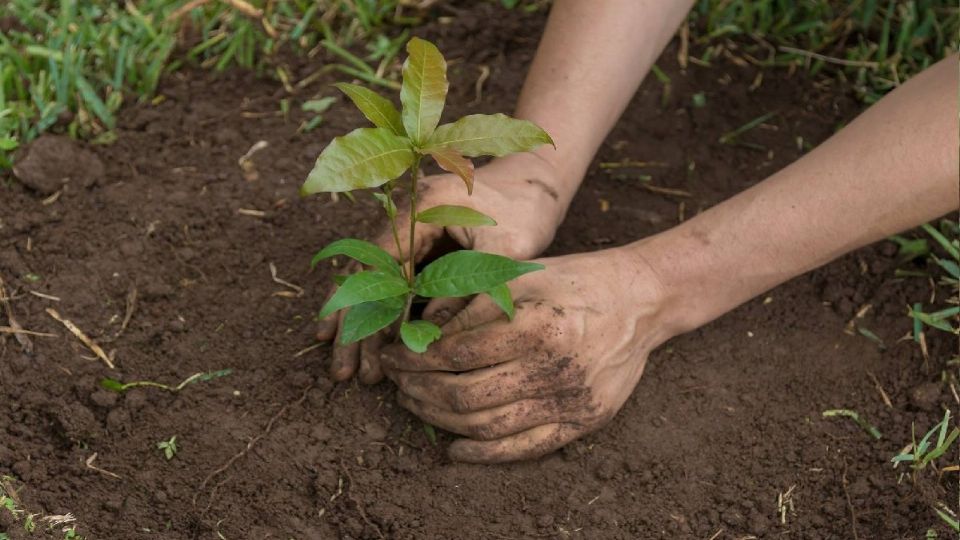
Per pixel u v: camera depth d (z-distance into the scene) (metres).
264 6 1.88
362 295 1.42
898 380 1.60
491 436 1.50
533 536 1.50
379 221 1.69
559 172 1.59
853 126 1.48
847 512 1.52
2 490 1.48
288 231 1.68
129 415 1.55
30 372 1.56
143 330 1.60
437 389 1.50
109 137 1.74
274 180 1.72
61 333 1.59
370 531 1.50
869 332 1.63
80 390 1.55
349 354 1.57
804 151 1.78
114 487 1.51
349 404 1.57
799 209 1.48
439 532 1.50
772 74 1.86
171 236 1.67
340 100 1.81
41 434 1.53
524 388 1.48
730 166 1.77
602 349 1.49
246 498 1.51
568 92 1.59
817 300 1.66
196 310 1.62
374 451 1.54
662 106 1.82
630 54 1.60
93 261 1.64
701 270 1.51
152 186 1.71
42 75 1.75
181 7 1.85
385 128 1.38
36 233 1.66
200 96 1.80
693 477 1.54
